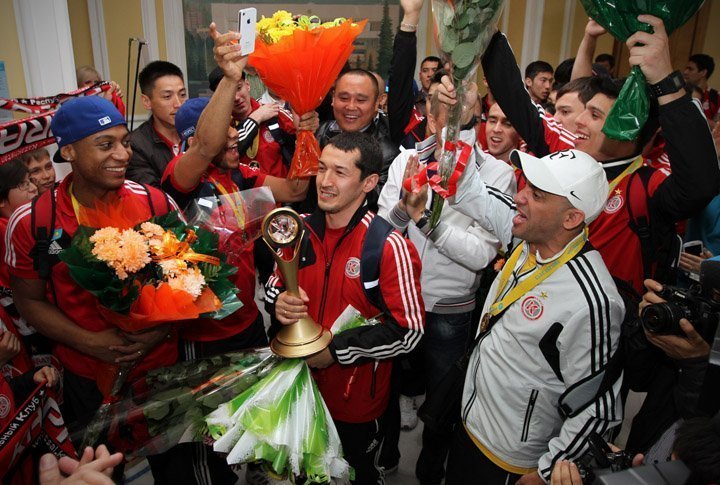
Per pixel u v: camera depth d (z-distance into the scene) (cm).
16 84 310
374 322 138
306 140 180
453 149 130
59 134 133
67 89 326
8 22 301
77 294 143
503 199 155
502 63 171
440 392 147
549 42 581
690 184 135
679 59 655
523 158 118
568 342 114
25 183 181
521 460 128
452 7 117
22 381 125
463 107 129
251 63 169
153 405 122
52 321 142
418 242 183
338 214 142
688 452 61
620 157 164
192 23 581
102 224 135
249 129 237
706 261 111
